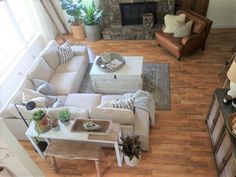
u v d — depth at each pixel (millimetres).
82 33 6258
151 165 3395
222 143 3111
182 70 4945
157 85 4656
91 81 4590
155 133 3805
